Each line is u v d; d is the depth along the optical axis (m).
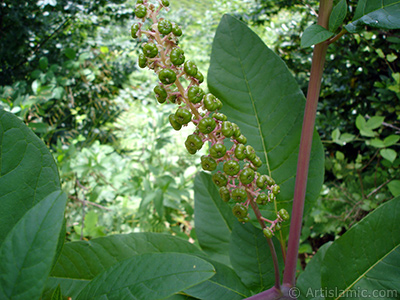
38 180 0.19
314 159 0.27
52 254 0.13
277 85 0.28
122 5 1.45
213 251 0.36
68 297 0.25
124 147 1.43
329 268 0.24
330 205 0.84
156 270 0.17
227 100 0.29
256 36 0.28
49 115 1.29
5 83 1.32
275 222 0.22
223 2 1.44
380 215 0.23
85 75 1.42
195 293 0.25
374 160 0.90
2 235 0.18
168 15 1.89
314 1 0.98
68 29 1.43
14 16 1.20
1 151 0.19
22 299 0.13
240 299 0.25
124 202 0.97
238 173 0.20
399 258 0.22
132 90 1.65
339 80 0.94
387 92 0.76
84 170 0.88
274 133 0.28
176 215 1.03
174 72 0.18
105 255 0.27
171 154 1.16
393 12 0.20
